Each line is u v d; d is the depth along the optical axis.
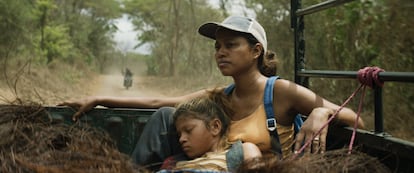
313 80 9.12
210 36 2.78
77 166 1.58
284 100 2.50
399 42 6.60
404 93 7.00
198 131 2.30
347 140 2.36
